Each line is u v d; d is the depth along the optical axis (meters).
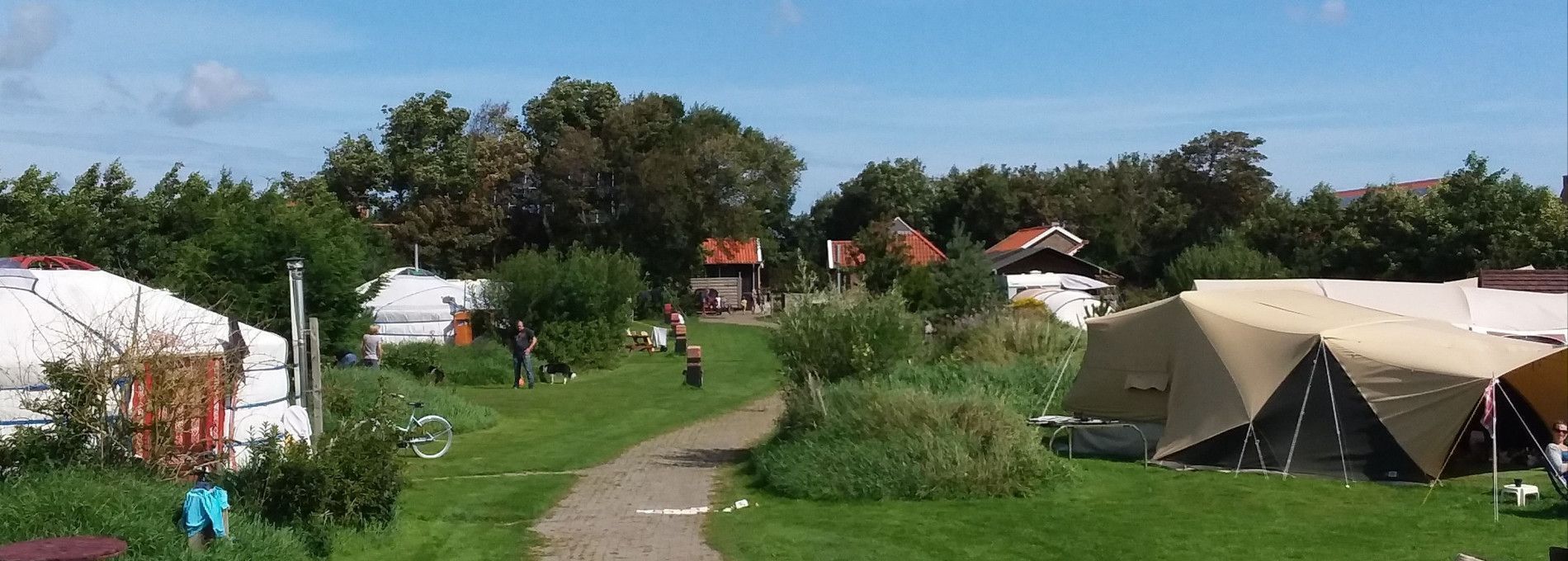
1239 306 16.06
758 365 33.31
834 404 15.23
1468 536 11.13
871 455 13.77
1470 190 44.94
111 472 10.05
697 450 17.75
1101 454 16.25
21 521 8.75
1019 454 13.95
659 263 57.47
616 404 23.97
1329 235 51.19
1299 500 13.05
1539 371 14.53
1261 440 14.91
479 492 14.06
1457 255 44.06
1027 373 20.70
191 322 12.84
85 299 12.66
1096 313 29.31
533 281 32.28
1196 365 15.69
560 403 24.19
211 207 29.05
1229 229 62.19
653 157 55.16
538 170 57.25
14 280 12.43
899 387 16.09
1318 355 14.65
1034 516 12.17
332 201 33.31
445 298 32.66
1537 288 30.41
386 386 18.86
